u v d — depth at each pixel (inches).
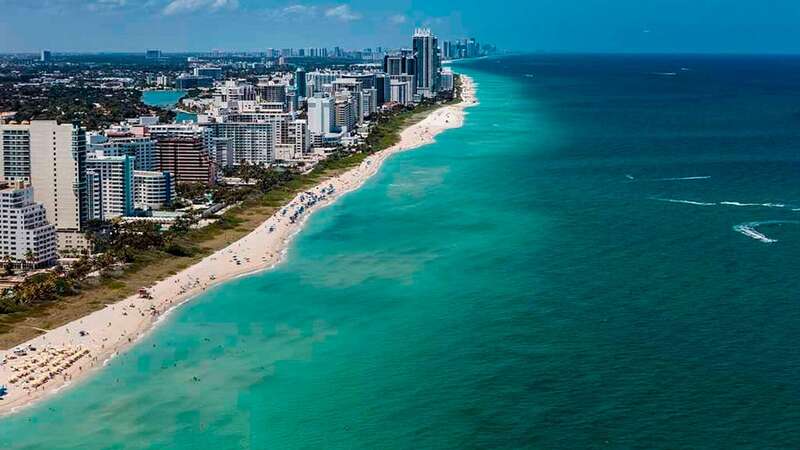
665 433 7716.5
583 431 7819.9
